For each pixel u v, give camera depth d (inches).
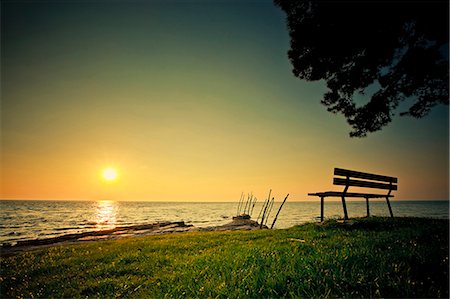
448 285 152.7
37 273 311.0
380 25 254.2
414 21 267.6
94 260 356.8
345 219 495.5
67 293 226.7
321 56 316.5
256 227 1188.5
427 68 302.8
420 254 210.5
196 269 252.5
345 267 191.9
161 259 325.4
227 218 2918.3
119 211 4808.1
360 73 339.0
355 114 404.2
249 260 250.2
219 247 378.6
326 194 509.7
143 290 215.8
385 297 143.3
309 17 290.8
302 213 3563.0
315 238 366.6
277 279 183.5
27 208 5172.2
